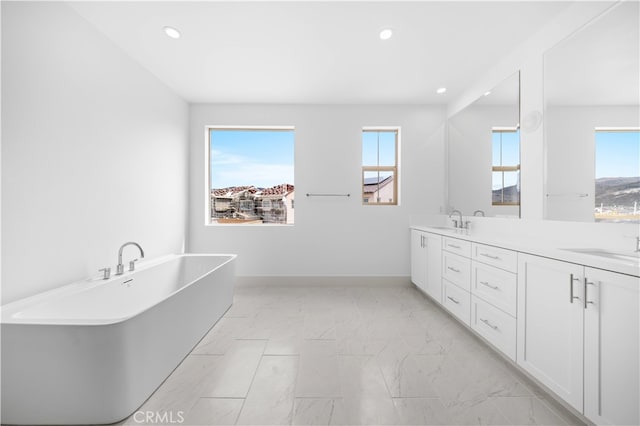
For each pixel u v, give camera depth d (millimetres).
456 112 3650
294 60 2748
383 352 2170
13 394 1390
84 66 2131
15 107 1654
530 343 1708
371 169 4070
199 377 1838
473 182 3229
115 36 2352
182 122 3713
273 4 1983
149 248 3008
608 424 1239
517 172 2525
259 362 2021
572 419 1467
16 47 1653
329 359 2064
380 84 3291
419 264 3582
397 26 2225
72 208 2045
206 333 2473
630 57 1582
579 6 1904
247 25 2215
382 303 3281
